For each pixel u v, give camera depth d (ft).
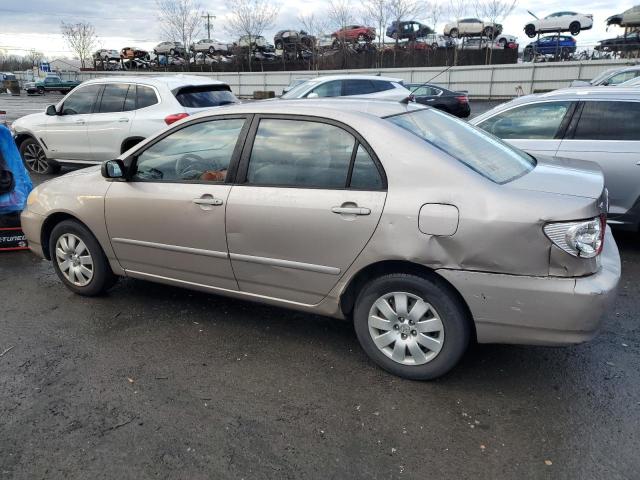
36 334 12.48
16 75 213.46
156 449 8.56
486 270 9.09
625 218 17.54
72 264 14.37
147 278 13.30
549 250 8.71
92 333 12.50
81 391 10.15
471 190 9.16
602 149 17.40
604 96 17.76
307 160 10.64
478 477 7.91
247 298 11.92
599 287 8.73
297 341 12.06
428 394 9.96
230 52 155.33
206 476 7.98
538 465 8.12
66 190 13.91
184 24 160.66
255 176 11.16
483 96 112.68
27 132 31.73
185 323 12.97
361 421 9.22
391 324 10.29
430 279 9.71
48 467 8.19
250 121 11.39
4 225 18.72
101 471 8.10
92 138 29.01
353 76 41.01
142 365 11.07
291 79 127.03
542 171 10.56
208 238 11.67
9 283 15.79
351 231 9.95
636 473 7.92
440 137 10.60
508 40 123.75
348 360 11.21
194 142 12.05
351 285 10.63
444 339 9.80
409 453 8.42
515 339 9.36
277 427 9.08
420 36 129.29
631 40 110.73
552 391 9.99
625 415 9.25
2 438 8.85
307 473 8.03
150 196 12.31
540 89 107.76
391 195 9.64
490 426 9.03
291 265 10.83
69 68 230.07
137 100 27.86
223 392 10.11
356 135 10.16
